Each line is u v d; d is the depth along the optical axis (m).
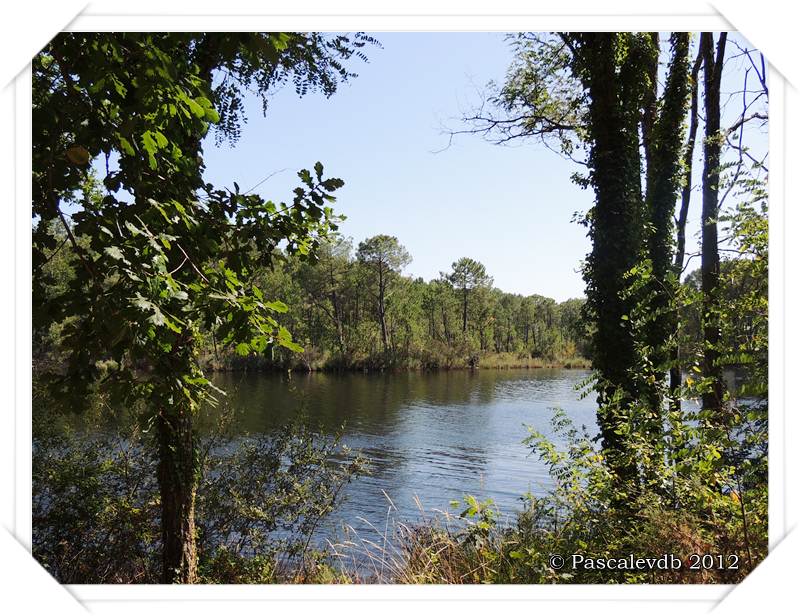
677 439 4.25
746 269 4.44
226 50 3.34
